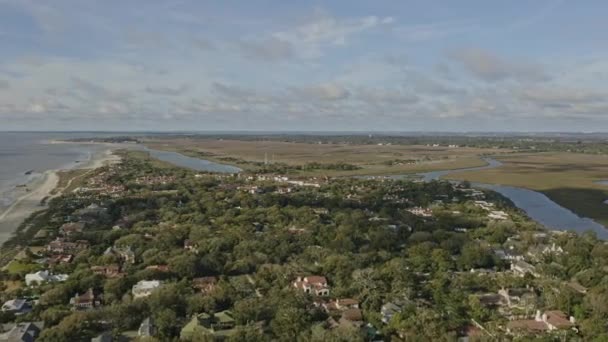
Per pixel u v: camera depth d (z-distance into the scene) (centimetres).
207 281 13075
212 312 10950
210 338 9419
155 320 10306
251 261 14425
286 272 13525
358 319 10669
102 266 14288
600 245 15700
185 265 13525
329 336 9481
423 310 10612
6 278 13575
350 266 13825
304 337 9569
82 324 10019
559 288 11931
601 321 9988
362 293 11794
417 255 15062
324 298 11981
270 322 10306
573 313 10762
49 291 11856
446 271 13988
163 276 13175
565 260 14575
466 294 12012
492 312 11050
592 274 12762
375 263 14562
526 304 11431
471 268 14450
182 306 11094
